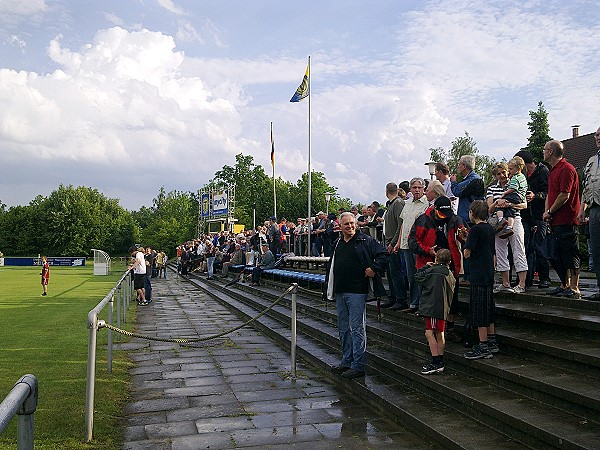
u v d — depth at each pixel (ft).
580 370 17.04
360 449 16.94
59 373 26.91
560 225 22.38
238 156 267.18
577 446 12.96
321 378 26.58
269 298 55.98
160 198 312.71
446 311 20.85
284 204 250.78
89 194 313.73
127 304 58.95
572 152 94.94
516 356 19.98
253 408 21.74
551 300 22.25
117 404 22.18
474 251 20.08
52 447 17.31
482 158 179.32
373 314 32.32
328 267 25.08
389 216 30.89
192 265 127.95
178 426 19.63
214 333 41.73
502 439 15.55
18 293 79.71
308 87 77.10
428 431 17.03
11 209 305.94
